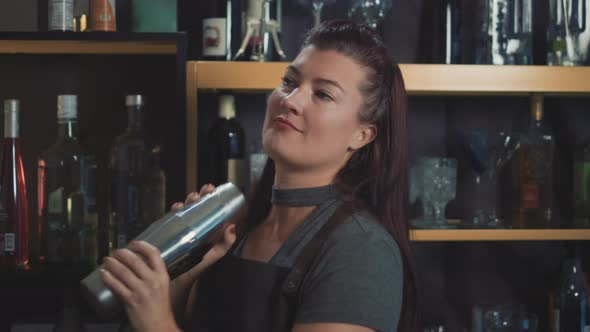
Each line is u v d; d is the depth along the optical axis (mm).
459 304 2314
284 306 1167
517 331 2035
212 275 1279
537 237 2006
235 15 2090
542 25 2293
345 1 2262
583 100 2312
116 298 1045
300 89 1236
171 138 2152
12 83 2141
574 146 2316
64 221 1934
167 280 1045
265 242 1266
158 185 1940
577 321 2176
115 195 1932
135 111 1938
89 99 2150
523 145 2164
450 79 1997
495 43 2146
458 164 2279
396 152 1327
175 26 1994
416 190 2150
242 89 2027
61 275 1819
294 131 1228
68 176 1939
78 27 1948
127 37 1816
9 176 1892
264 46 2064
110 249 1940
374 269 1126
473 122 2295
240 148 2062
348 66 1245
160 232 1111
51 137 2152
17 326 1914
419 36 2285
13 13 1910
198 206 1167
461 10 2152
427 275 2311
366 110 1266
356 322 1082
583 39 2275
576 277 2186
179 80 1834
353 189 1271
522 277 2316
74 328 1831
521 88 2014
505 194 2223
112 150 1943
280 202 1262
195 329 1261
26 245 1906
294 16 2248
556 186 2314
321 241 1183
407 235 1320
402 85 1349
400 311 1212
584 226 2088
